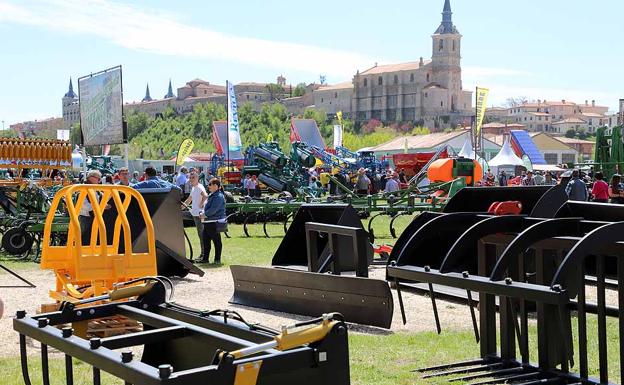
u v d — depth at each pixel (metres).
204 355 4.00
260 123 133.50
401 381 5.68
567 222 5.26
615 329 7.62
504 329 5.74
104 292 7.41
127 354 3.27
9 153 16.66
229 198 23.27
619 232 4.70
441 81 175.62
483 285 4.93
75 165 37.88
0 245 16.08
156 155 128.25
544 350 5.41
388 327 7.69
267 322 8.27
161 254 11.41
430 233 6.00
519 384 5.21
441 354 6.61
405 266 5.71
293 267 10.20
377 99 180.75
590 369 6.03
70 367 3.91
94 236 7.99
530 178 28.09
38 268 13.16
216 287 10.95
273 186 30.89
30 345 7.22
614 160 28.14
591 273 6.95
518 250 5.09
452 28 177.75
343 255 10.20
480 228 5.60
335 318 3.38
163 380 2.94
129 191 7.84
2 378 5.85
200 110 141.88
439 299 9.70
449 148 44.84
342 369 3.34
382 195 21.27
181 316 4.38
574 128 185.88
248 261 14.07
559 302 4.43
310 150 35.22
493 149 65.50
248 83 192.38
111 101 20.05
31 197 15.76
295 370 3.23
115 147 128.75
